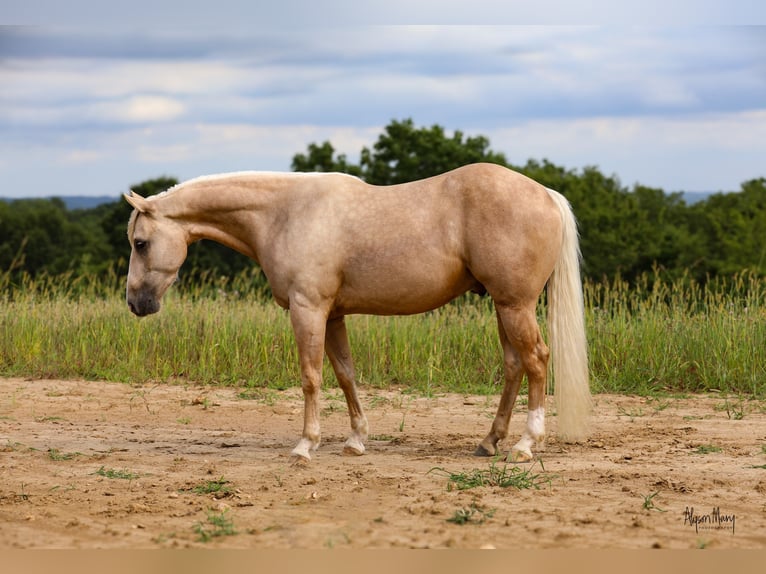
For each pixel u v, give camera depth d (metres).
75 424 9.34
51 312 13.80
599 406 10.24
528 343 7.18
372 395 11.09
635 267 36.25
